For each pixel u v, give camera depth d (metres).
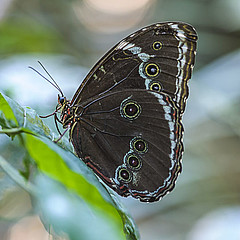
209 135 0.78
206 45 0.95
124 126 0.58
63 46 0.82
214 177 0.76
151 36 0.58
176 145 0.57
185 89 0.57
